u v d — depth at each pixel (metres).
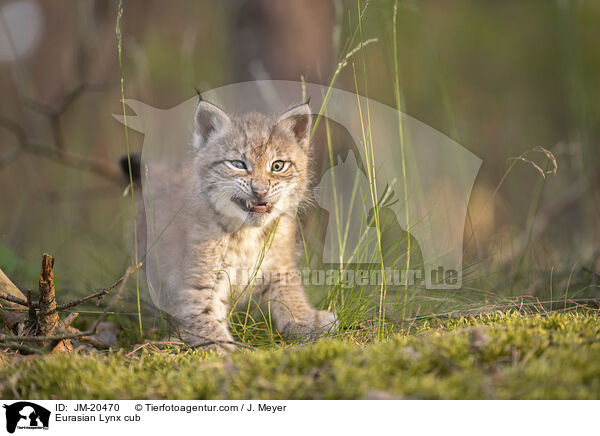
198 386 4.78
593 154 13.10
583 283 8.16
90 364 5.32
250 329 7.47
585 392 4.30
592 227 12.83
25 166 16.58
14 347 5.69
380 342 5.46
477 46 20.92
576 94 13.39
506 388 4.37
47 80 23.55
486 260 9.49
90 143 15.45
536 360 4.58
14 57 12.54
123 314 7.53
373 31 12.13
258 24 12.97
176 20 20.62
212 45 19.17
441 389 4.38
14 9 22.22
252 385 4.71
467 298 7.85
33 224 13.68
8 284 6.81
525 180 15.89
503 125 17.98
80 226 12.94
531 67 20.73
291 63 12.85
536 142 18.11
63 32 23.27
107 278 9.57
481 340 4.89
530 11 21.02
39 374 5.12
